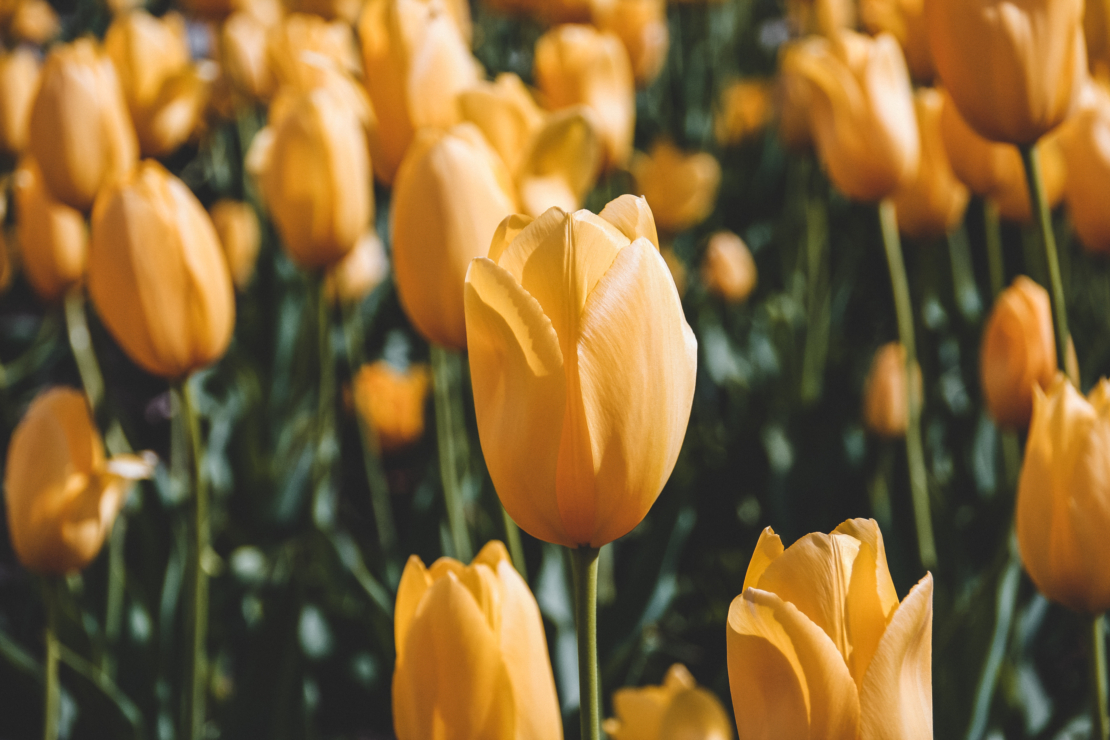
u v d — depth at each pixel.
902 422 1.22
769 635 0.76
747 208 2.44
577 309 0.80
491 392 0.81
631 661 1.16
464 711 0.83
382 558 1.27
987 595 1.08
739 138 2.44
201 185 2.64
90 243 1.00
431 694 0.83
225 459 1.58
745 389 1.76
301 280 1.93
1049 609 1.25
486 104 1.04
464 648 0.82
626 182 1.82
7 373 1.96
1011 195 1.16
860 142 1.09
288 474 1.55
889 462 1.24
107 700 1.14
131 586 1.25
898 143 1.09
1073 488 0.88
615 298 0.80
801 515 1.39
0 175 1.81
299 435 1.61
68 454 1.02
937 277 1.70
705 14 2.76
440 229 0.96
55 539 1.02
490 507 1.15
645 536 1.26
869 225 2.13
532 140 1.02
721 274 1.78
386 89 1.07
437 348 1.07
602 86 1.20
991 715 1.12
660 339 0.80
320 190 1.05
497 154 1.05
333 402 1.54
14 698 1.20
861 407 1.68
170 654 1.23
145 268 0.99
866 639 0.79
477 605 0.82
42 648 1.48
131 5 3.09
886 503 1.24
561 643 1.17
